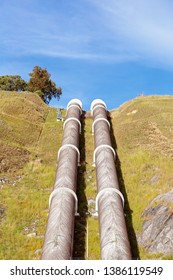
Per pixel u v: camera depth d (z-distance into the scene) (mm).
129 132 38844
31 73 70875
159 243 19672
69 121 38188
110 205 21359
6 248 20703
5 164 31703
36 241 21531
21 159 33250
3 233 22250
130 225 22438
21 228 23062
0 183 28797
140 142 36000
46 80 70688
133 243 20703
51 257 17016
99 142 32406
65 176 25375
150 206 22906
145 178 28672
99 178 25797
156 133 37438
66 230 19484
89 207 25141
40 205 25672
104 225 19797
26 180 29766
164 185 26188
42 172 31281
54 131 41719
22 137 38875
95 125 37750
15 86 73875
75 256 20016
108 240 18281
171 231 19719
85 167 31156
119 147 35625
